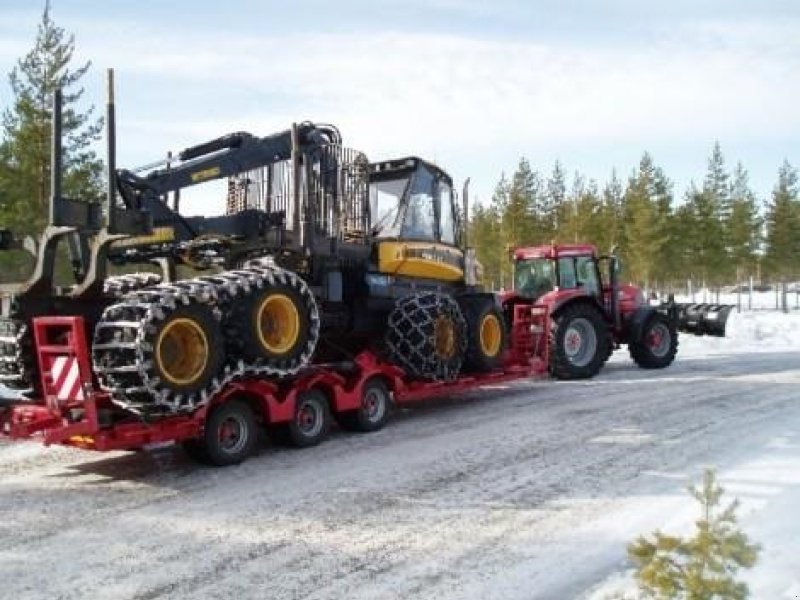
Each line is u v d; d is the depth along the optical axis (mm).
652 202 39688
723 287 55219
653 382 11641
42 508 5379
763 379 11859
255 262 7820
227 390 6484
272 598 3895
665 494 5629
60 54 20125
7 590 3973
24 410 6141
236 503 5492
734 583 2738
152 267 9719
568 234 42812
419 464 6594
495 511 5289
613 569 4238
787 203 41781
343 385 7699
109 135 6086
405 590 3988
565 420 8508
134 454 7008
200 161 8023
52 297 6465
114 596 3906
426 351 8211
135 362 5645
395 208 8953
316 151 7977
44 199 19703
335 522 5066
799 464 6383
